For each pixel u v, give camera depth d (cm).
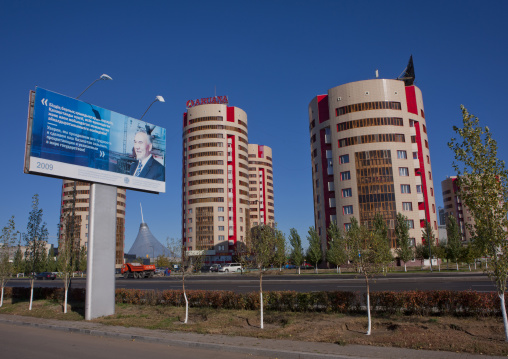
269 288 3055
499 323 1234
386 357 937
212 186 11281
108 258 1902
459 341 1040
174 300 2094
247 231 1627
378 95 7494
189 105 12231
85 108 1936
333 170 7669
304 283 3578
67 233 2462
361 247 1302
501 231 1081
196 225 11219
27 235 2561
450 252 5291
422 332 1173
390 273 4812
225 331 1348
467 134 1160
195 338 1256
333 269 6538
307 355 998
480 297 1336
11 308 2317
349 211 7375
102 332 1441
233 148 11694
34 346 1244
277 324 1459
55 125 1800
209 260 10912
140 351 1138
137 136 2173
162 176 2281
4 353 1137
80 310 2080
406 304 1456
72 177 1825
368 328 1205
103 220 1908
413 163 7412
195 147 11562
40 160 1717
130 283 4550
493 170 1119
